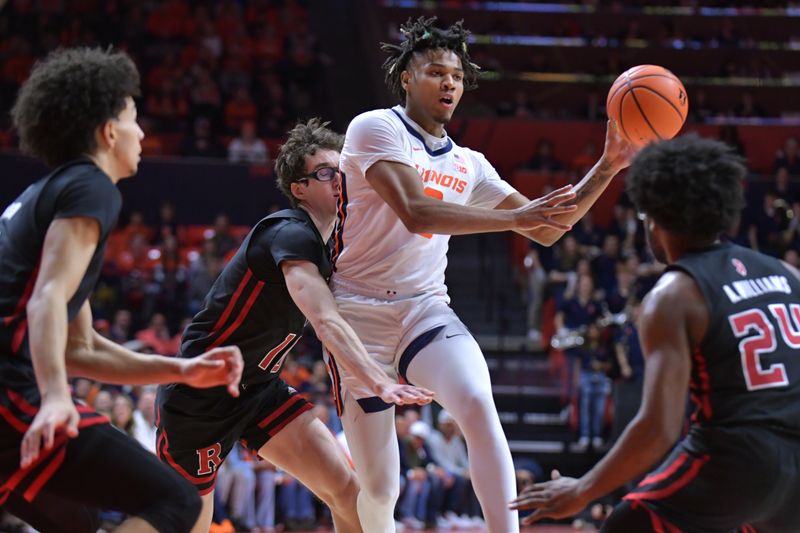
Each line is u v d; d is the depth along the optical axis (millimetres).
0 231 3094
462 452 10836
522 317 14016
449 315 4023
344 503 4320
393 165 3799
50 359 2797
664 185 3047
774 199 14180
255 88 17453
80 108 3072
